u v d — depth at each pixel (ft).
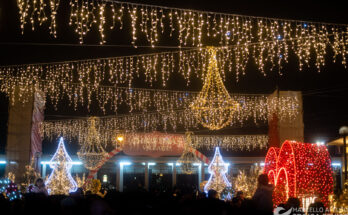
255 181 60.18
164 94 71.61
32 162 75.77
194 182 95.96
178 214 11.05
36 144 81.66
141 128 90.48
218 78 45.47
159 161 93.61
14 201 16.58
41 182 36.27
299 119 77.20
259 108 77.71
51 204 14.10
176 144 90.38
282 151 43.73
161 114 81.87
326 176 41.27
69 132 90.07
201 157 81.76
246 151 96.48
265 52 63.16
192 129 91.86
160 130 91.76
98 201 12.92
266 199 24.20
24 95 78.23
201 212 10.71
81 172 94.17
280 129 76.95
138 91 70.44
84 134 86.58
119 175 93.09
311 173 40.57
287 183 40.47
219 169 68.33
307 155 41.42
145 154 90.43
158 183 95.55
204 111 47.85
